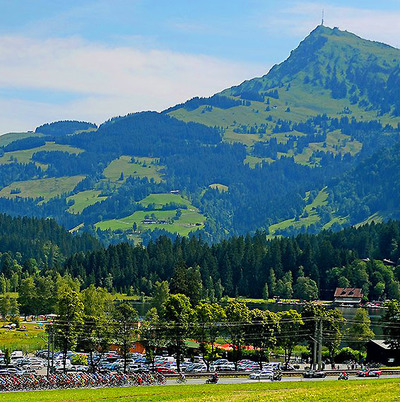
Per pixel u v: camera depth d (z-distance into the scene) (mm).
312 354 173750
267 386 117938
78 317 163625
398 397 78188
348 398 79125
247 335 167125
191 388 116688
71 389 118625
